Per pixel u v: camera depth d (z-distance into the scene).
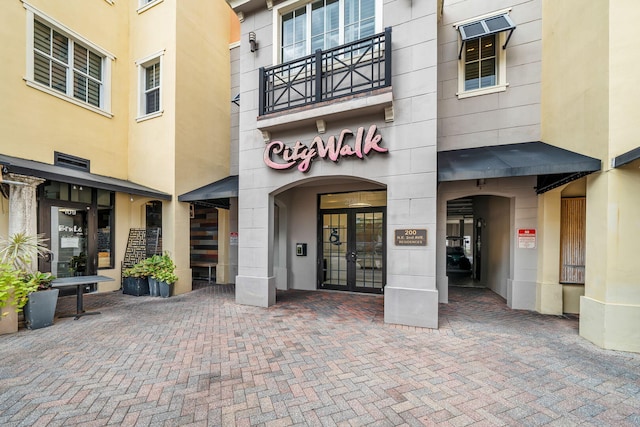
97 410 2.67
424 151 5.04
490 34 5.91
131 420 2.55
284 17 6.70
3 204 5.67
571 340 4.35
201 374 3.34
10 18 6.28
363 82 5.75
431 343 4.23
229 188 7.74
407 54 5.21
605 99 4.12
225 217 9.48
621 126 4.00
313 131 5.98
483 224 8.99
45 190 6.83
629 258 3.99
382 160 5.32
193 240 10.26
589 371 3.41
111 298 7.14
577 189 5.71
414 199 5.08
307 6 6.37
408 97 5.17
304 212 8.50
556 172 4.36
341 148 5.55
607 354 3.87
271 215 6.53
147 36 8.59
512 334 4.61
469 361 3.67
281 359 3.72
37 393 2.93
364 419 2.58
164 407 2.73
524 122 6.15
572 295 5.77
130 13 8.99
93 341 4.30
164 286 7.25
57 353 3.87
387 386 3.10
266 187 6.43
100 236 7.97
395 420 2.56
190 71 8.56
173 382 3.16
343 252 8.12
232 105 10.07
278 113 5.96
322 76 5.85
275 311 5.96
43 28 7.03
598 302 4.15
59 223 7.09
